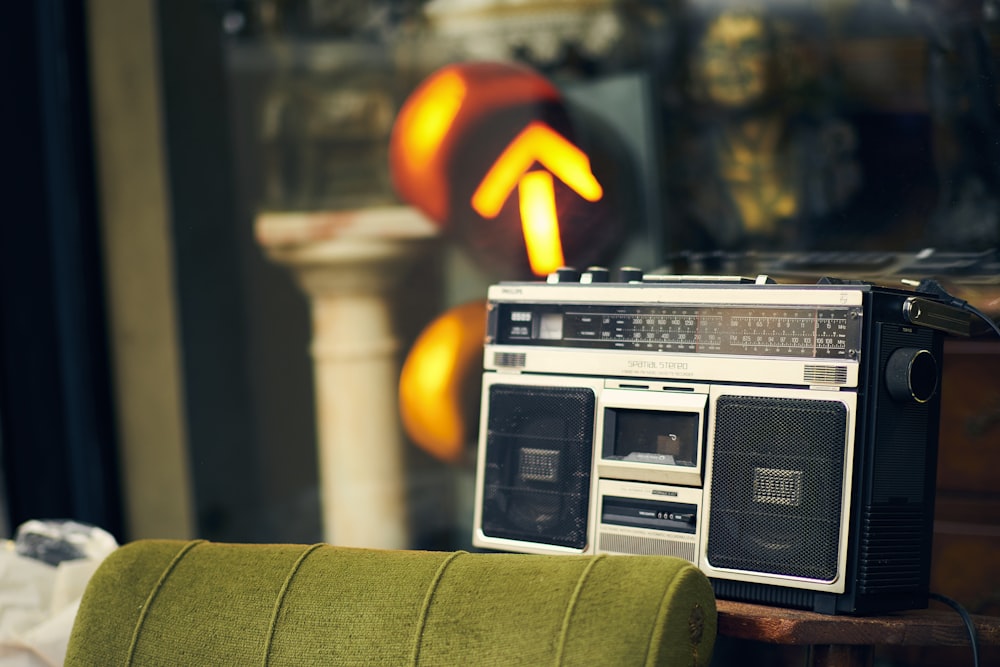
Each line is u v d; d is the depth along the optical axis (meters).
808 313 1.05
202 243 2.21
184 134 2.20
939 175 1.47
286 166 2.12
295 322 2.14
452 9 1.92
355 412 2.09
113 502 2.28
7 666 1.34
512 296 1.23
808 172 1.57
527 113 1.84
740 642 1.61
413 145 1.99
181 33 2.18
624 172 1.74
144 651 1.09
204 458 2.23
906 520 1.08
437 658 0.97
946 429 1.44
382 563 1.06
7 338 2.23
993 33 1.42
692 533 1.10
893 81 1.50
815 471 1.04
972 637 1.02
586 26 1.77
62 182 2.25
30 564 1.48
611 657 0.89
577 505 1.16
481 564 1.02
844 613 1.04
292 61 2.09
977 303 1.43
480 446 1.23
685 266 1.69
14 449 2.24
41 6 2.22
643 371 1.14
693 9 1.67
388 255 2.02
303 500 2.15
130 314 2.27
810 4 1.56
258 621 1.05
